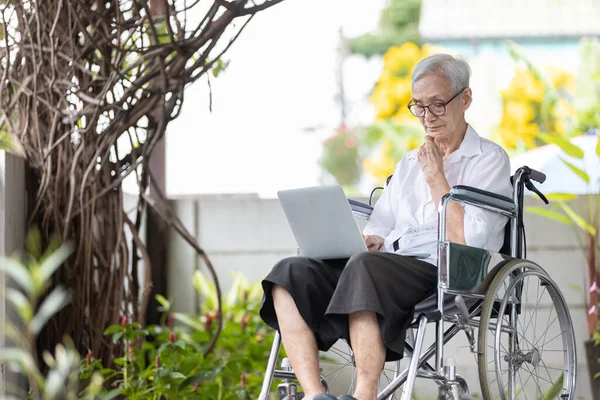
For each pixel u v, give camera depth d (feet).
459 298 10.37
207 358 15.84
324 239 10.80
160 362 14.66
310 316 10.41
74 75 13.92
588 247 17.25
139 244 14.78
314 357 10.24
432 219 11.82
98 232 14.39
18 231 13.58
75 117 13.41
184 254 17.92
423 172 11.54
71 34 13.30
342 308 9.87
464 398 11.23
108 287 14.34
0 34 13.79
